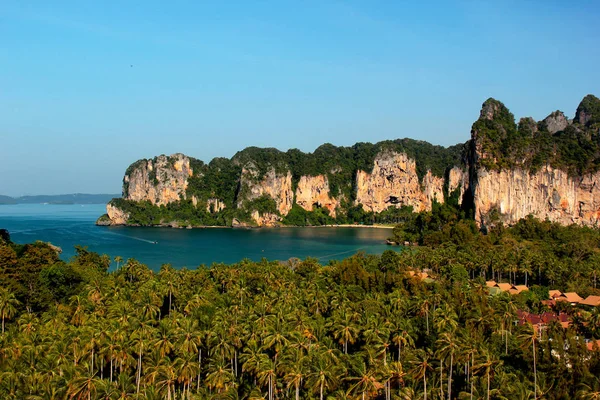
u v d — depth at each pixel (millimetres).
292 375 79875
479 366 80625
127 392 76500
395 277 149500
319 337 96688
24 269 132500
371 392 80125
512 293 156000
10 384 75562
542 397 77000
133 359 86188
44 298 122188
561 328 97125
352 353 100000
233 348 90125
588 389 74438
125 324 92438
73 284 134500
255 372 85875
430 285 148000
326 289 139000
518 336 90938
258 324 94938
